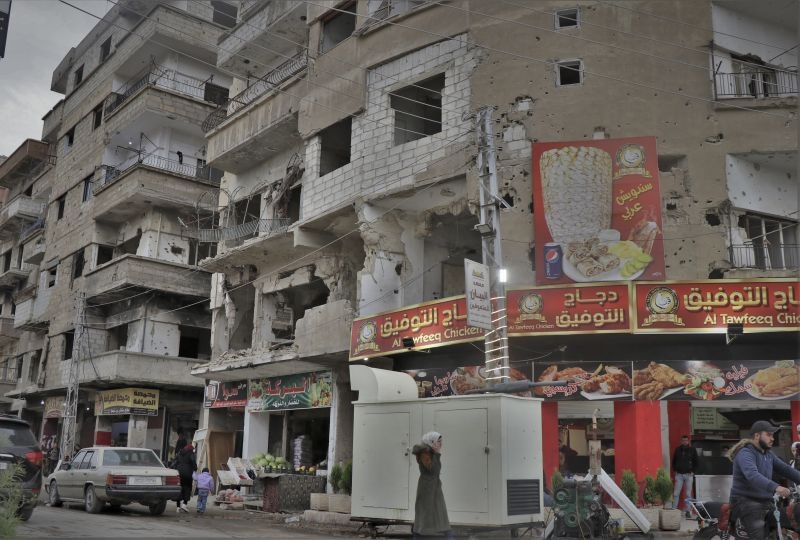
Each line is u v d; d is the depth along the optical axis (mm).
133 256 29812
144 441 29609
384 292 19281
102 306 33375
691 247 16203
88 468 15875
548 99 17375
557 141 17031
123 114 32656
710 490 15109
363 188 19438
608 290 15547
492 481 10938
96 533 11055
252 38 25438
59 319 34719
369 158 19516
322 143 21500
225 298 26094
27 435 12836
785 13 18047
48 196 42844
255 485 21641
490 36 18031
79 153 37062
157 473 15438
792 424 15195
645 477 14641
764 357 15656
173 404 30781
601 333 15445
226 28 33406
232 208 26281
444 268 20906
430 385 17703
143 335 30422
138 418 29594
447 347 17750
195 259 32500
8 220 43469
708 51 17219
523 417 11594
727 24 17719
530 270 16578
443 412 11773
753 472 6691
